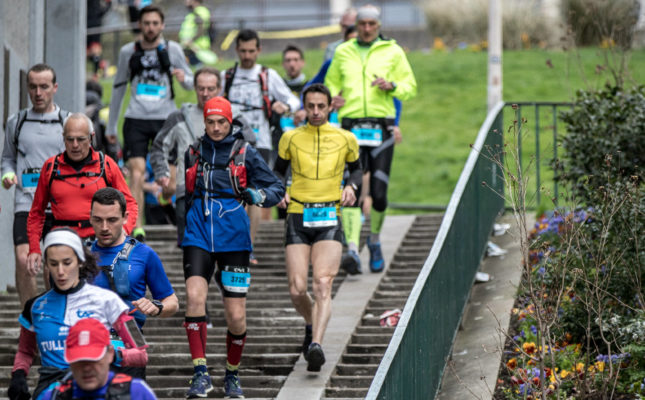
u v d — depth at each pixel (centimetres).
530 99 4772
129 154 2405
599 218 1970
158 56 2378
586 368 1677
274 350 1948
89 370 1080
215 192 1686
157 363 1897
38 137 1819
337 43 2595
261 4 8119
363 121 2339
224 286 1692
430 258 1722
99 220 1389
